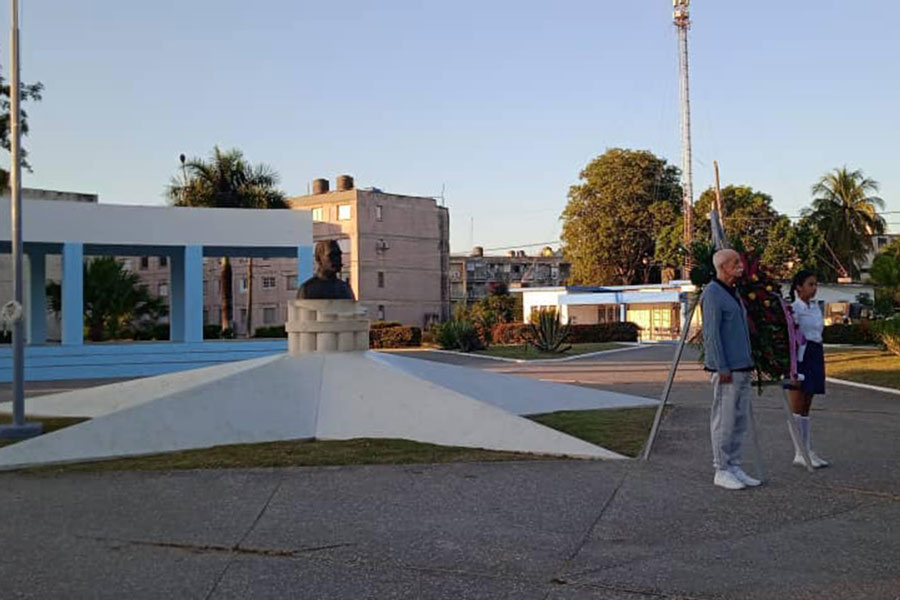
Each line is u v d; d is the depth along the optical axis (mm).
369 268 56062
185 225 26234
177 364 25766
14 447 8828
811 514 6375
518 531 5934
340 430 10234
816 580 4898
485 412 9859
